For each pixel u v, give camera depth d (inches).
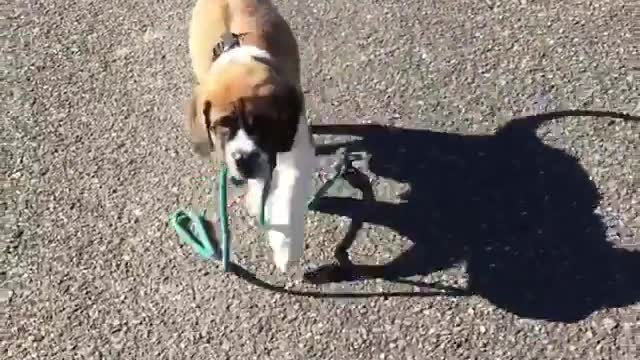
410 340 51.5
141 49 74.4
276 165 52.5
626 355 49.7
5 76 73.1
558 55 69.2
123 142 66.2
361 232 57.8
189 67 71.9
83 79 72.1
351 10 75.6
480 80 67.7
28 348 53.4
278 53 56.1
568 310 52.3
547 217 57.6
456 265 55.4
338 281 55.1
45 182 63.7
